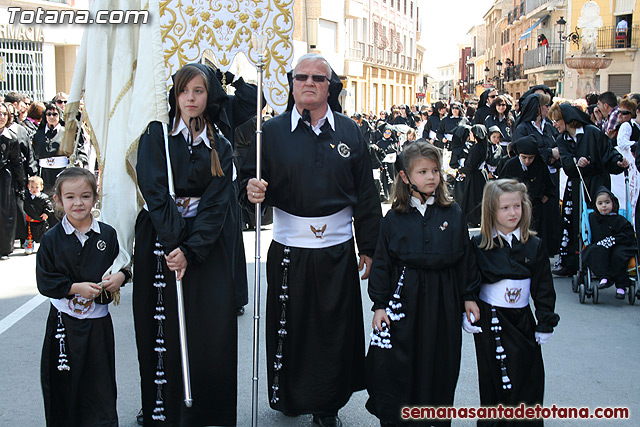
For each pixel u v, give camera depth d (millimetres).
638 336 6281
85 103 4797
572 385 5133
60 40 19000
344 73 40688
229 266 4266
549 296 4129
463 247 4090
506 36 67750
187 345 4137
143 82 4273
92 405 4113
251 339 6047
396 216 4137
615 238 7340
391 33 54250
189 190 4148
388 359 4090
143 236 4176
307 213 4281
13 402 4816
